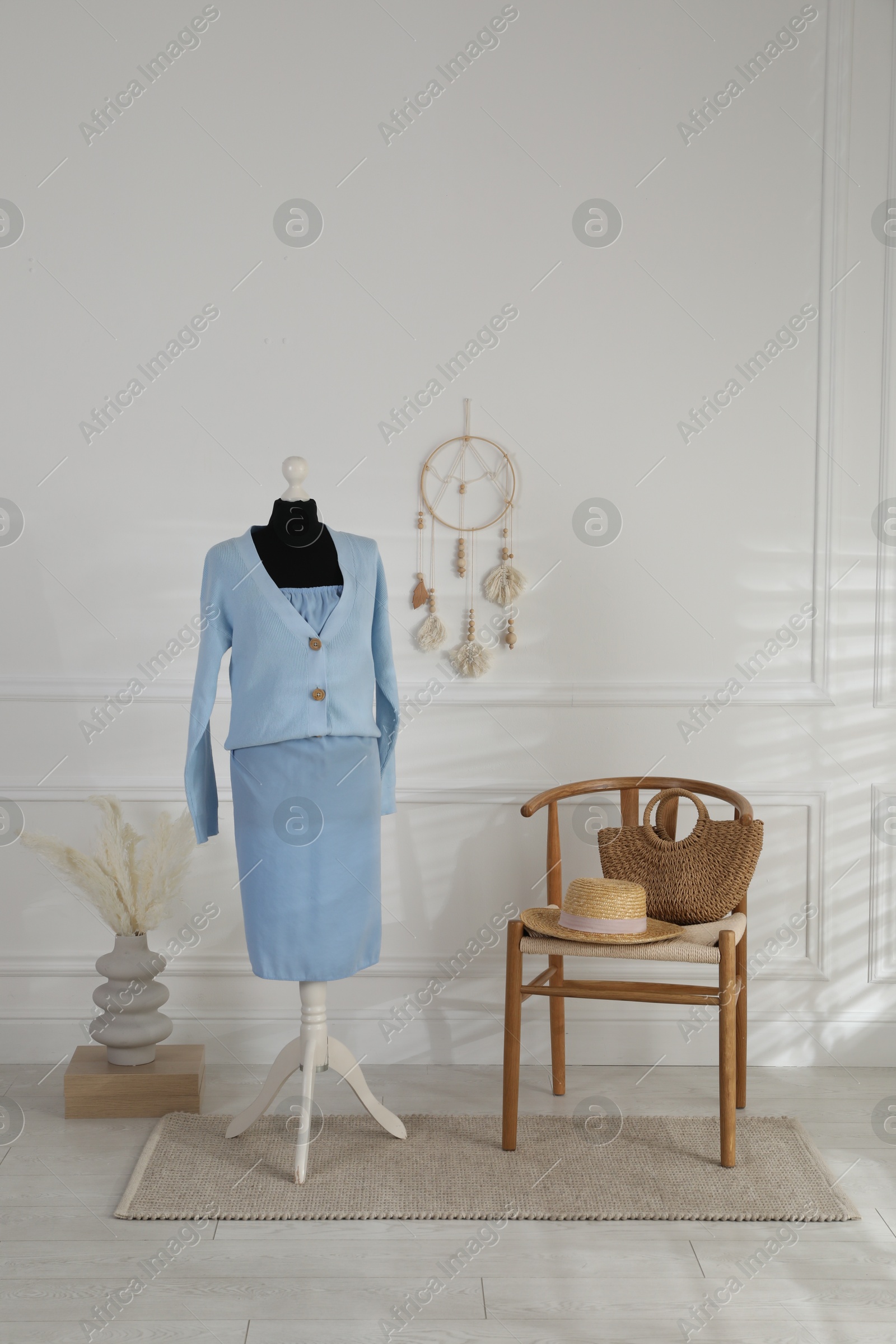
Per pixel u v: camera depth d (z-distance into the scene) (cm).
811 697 286
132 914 257
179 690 282
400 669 285
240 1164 225
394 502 284
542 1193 215
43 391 280
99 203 279
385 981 287
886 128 281
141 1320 174
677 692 285
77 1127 246
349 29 279
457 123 280
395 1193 214
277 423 282
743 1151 233
